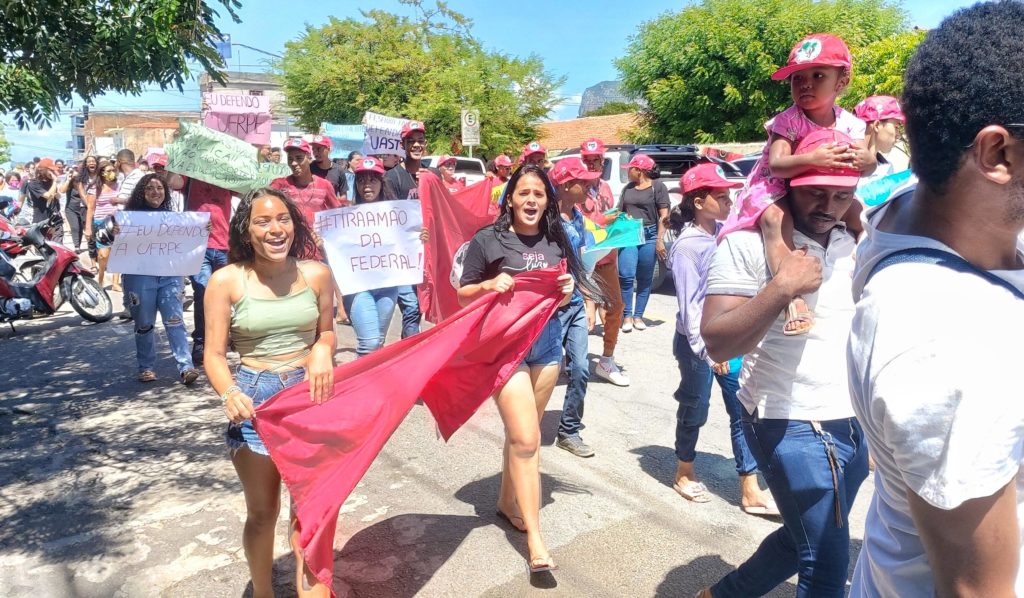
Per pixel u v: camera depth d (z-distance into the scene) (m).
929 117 1.19
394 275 5.68
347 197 9.09
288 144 6.54
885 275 1.24
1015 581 1.16
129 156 10.78
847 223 2.66
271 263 2.96
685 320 3.89
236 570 3.48
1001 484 1.09
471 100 24.92
